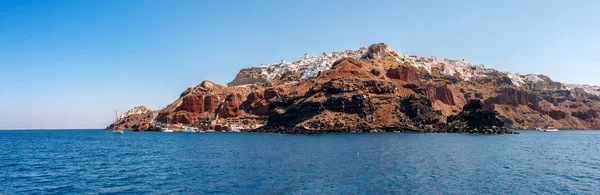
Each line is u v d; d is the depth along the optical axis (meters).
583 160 96.50
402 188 59.78
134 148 146.88
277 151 119.81
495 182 64.56
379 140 173.00
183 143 177.88
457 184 62.78
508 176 70.25
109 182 67.81
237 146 146.62
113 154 119.56
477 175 71.00
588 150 131.12
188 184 64.19
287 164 86.06
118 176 73.88
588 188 60.78
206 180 67.19
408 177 68.69
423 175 70.75
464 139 184.12
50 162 98.50
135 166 87.75
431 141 164.88
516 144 155.12
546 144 162.62
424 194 56.09
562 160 96.00
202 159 99.19
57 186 65.38
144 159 102.75
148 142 192.88
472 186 61.38
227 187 61.22
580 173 74.56
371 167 80.50
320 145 144.00
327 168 79.25
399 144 145.62
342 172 73.94
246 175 71.44
